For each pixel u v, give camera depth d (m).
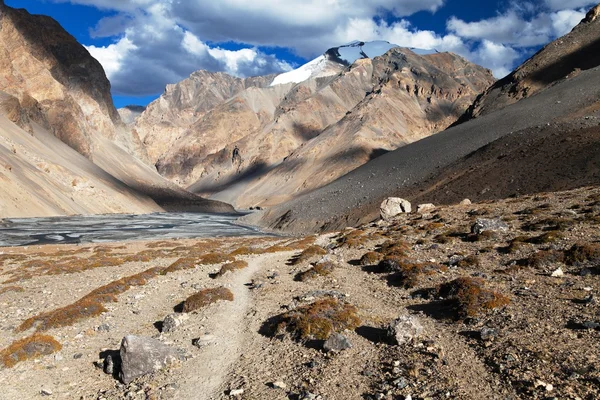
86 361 16.23
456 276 21.53
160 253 55.41
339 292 21.83
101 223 133.88
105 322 21.33
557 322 13.44
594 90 105.75
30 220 122.50
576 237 24.06
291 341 15.92
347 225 96.00
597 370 10.02
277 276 29.14
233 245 64.69
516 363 11.20
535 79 182.88
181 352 15.57
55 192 164.00
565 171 58.53
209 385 13.06
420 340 13.98
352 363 13.12
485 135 115.00
